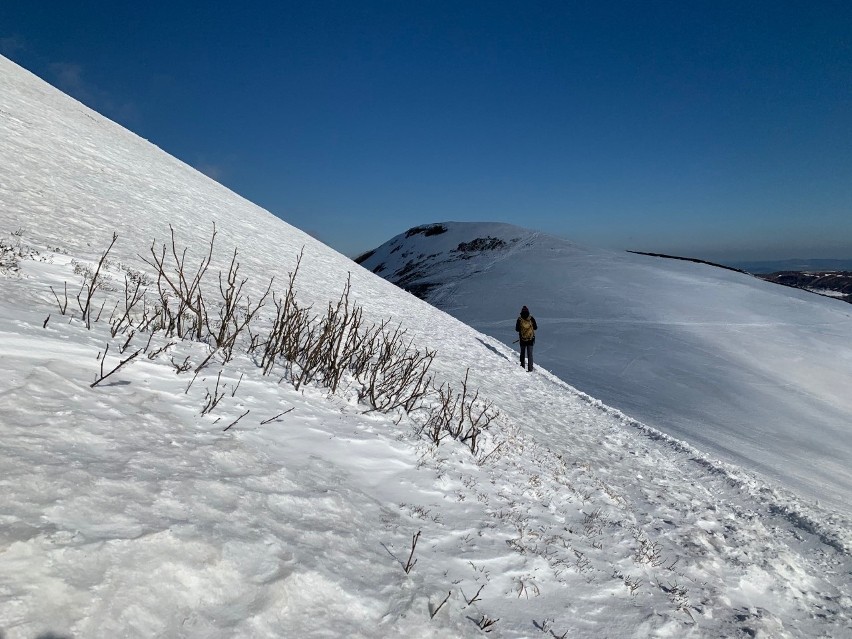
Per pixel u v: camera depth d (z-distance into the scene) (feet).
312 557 8.27
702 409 61.62
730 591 15.06
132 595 6.06
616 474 24.72
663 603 12.79
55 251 23.54
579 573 12.67
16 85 76.89
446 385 29.45
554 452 24.67
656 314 127.13
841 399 80.84
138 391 11.46
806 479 38.83
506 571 11.40
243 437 11.56
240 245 52.95
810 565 19.27
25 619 5.20
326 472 11.91
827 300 158.92
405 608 8.18
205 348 16.70
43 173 40.47
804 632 14.23
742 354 97.76
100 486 7.48
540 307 145.38
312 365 18.92
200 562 6.96
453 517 12.90
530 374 51.96
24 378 9.61
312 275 56.18
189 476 8.86
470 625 8.82
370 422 16.60
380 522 10.89
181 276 17.22
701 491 26.00
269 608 6.88
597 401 44.96
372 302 56.34
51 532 6.23
